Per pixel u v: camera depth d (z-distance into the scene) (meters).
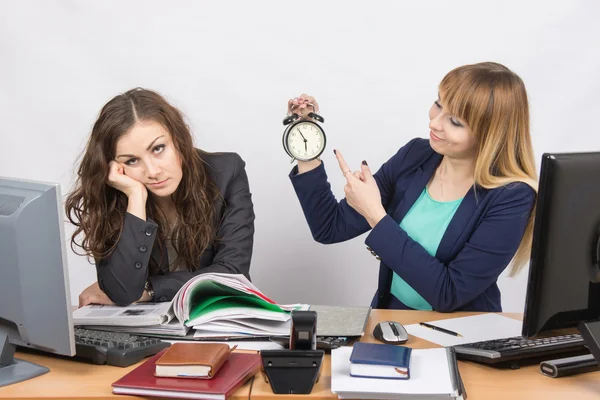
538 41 3.25
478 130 2.04
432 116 2.15
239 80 3.33
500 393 1.39
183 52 3.31
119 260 1.93
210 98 3.35
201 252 2.19
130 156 1.94
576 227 1.43
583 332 1.47
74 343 1.50
